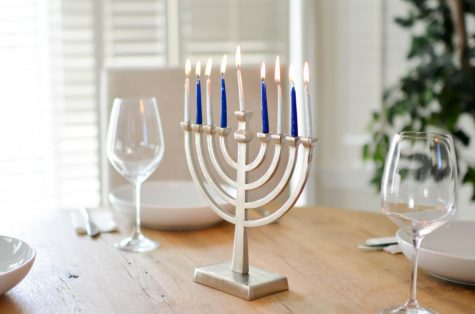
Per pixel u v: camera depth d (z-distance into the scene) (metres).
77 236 1.30
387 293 1.00
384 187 0.90
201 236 1.30
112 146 1.21
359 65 3.03
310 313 0.92
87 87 2.66
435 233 1.18
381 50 2.99
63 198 2.69
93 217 1.45
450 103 2.29
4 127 2.56
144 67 1.92
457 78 2.26
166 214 1.29
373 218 1.44
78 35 2.63
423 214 0.88
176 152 1.91
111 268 1.11
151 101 1.22
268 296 0.98
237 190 1.02
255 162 1.00
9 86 2.55
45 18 2.57
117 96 1.89
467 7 2.35
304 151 0.94
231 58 2.86
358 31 3.00
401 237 1.14
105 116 1.90
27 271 0.96
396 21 2.52
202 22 2.80
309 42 3.05
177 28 2.76
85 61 2.65
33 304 0.95
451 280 1.04
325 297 0.98
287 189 1.88
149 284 1.04
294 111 0.94
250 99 1.93
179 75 1.92
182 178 1.91
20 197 2.62
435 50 2.52
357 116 3.06
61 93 2.63
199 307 0.94
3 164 2.58
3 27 2.52
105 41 2.68
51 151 2.64
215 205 1.05
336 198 3.15
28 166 2.61
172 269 1.11
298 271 1.10
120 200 1.35
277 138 0.96
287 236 1.30
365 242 1.26
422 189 0.88
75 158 2.68
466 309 0.93
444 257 0.98
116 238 1.29
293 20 3.04
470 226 1.20
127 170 1.22
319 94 3.07
